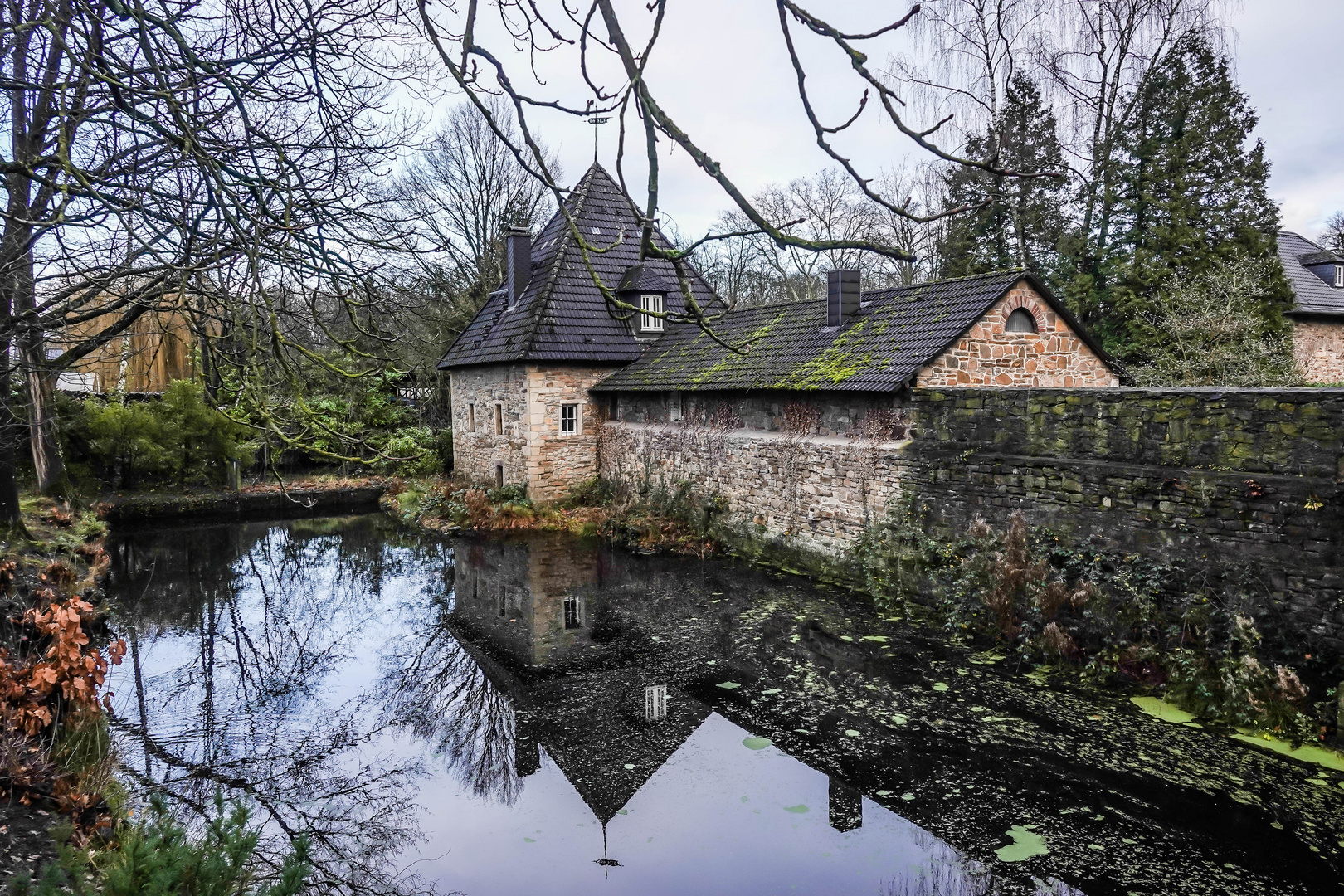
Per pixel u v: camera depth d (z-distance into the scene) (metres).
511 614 11.15
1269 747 6.29
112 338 5.98
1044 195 19.39
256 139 4.86
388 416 23.45
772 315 15.45
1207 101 17.28
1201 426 7.38
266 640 10.45
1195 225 17.30
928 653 8.71
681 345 16.88
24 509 13.84
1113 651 7.73
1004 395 9.25
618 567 13.45
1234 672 6.71
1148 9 15.77
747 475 13.53
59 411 17.88
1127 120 18.42
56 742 5.93
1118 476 8.02
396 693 8.55
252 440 20.45
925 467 10.21
